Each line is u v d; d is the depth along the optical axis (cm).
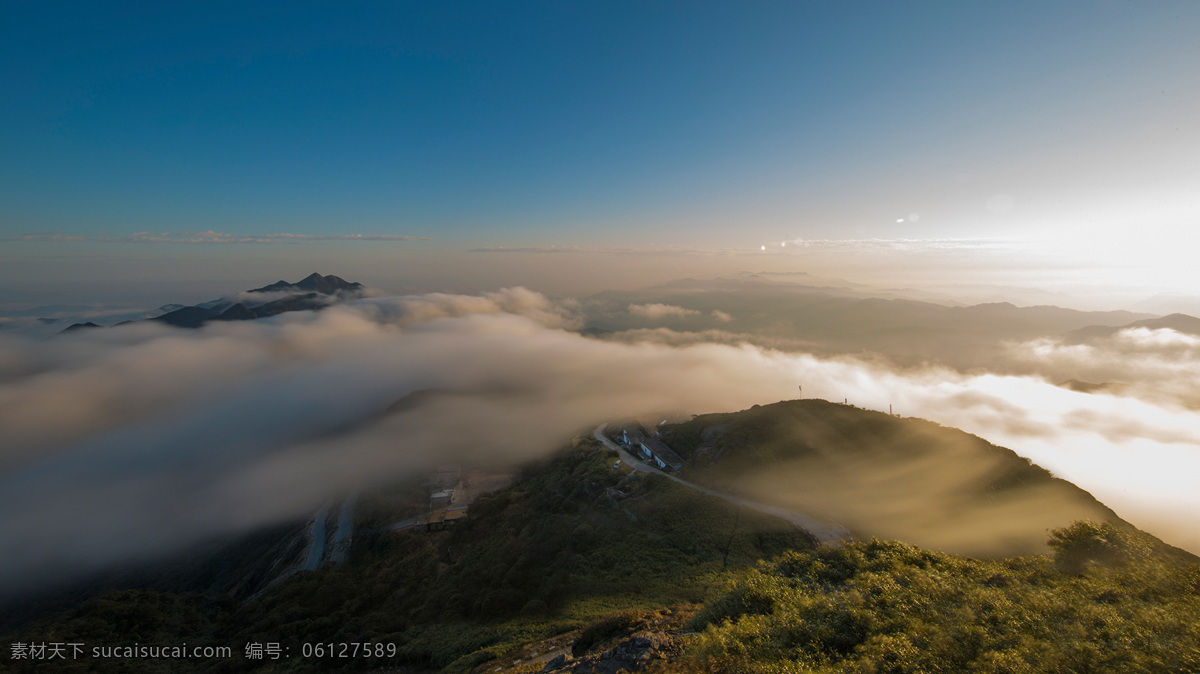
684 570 6109
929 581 2397
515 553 8100
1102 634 1738
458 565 9319
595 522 8650
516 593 6506
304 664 6212
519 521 10531
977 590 2245
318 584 9412
